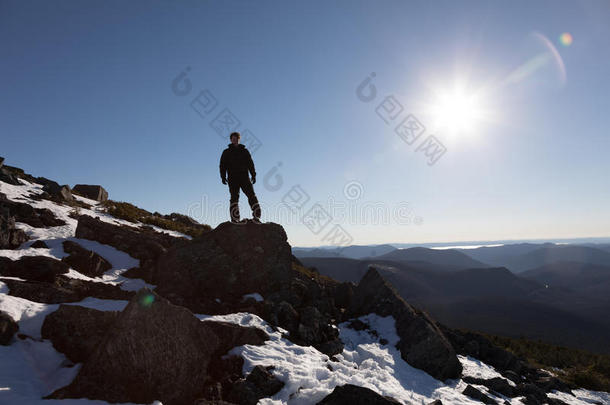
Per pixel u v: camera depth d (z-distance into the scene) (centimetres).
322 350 745
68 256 903
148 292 475
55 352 458
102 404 377
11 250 869
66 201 1833
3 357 414
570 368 1738
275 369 557
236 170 1023
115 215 1877
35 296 610
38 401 353
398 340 920
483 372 995
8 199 1309
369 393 489
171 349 460
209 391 468
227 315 760
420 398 656
